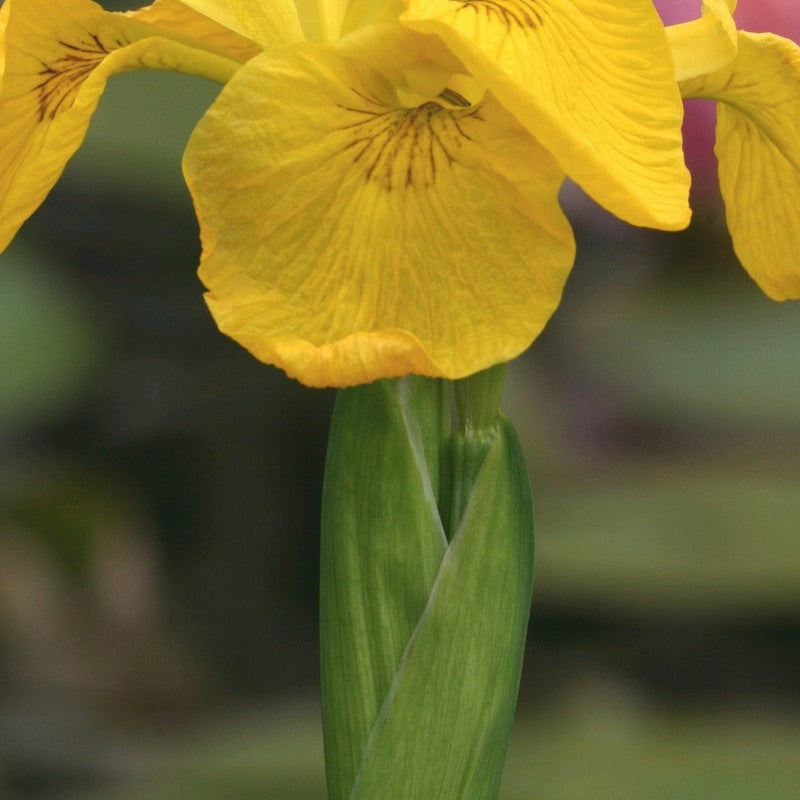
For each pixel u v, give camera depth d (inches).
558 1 20.6
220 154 20.4
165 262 43.3
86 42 21.4
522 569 21.8
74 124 20.8
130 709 43.6
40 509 43.9
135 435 44.6
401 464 21.6
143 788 32.2
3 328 36.0
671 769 32.4
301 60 20.4
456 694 21.6
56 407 35.8
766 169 22.1
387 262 20.5
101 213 42.3
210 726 40.6
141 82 38.7
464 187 20.5
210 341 44.2
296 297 20.5
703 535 40.9
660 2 40.1
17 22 21.1
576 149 20.0
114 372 43.2
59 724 41.7
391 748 21.6
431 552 21.6
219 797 31.0
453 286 20.5
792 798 30.9
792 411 45.0
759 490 44.5
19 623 43.2
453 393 21.9
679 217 20.2
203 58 21.4
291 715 37.8
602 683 45.2
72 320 37.7
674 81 20.4
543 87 20.3
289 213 20.5
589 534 41.2
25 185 21.0
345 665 21.7
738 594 38.5
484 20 20.4
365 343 20.2
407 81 20.5
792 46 21.7
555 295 20.5
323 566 21.8
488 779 21.8
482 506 21.6
